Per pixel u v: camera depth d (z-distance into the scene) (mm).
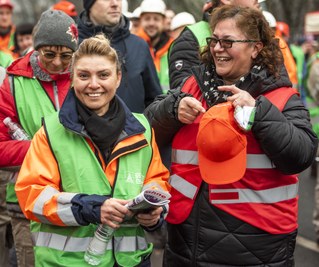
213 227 4449
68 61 5133
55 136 4258
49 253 4258
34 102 5141
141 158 4355
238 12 4410
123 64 6402
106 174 4270
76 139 4258
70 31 5090
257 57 4445
